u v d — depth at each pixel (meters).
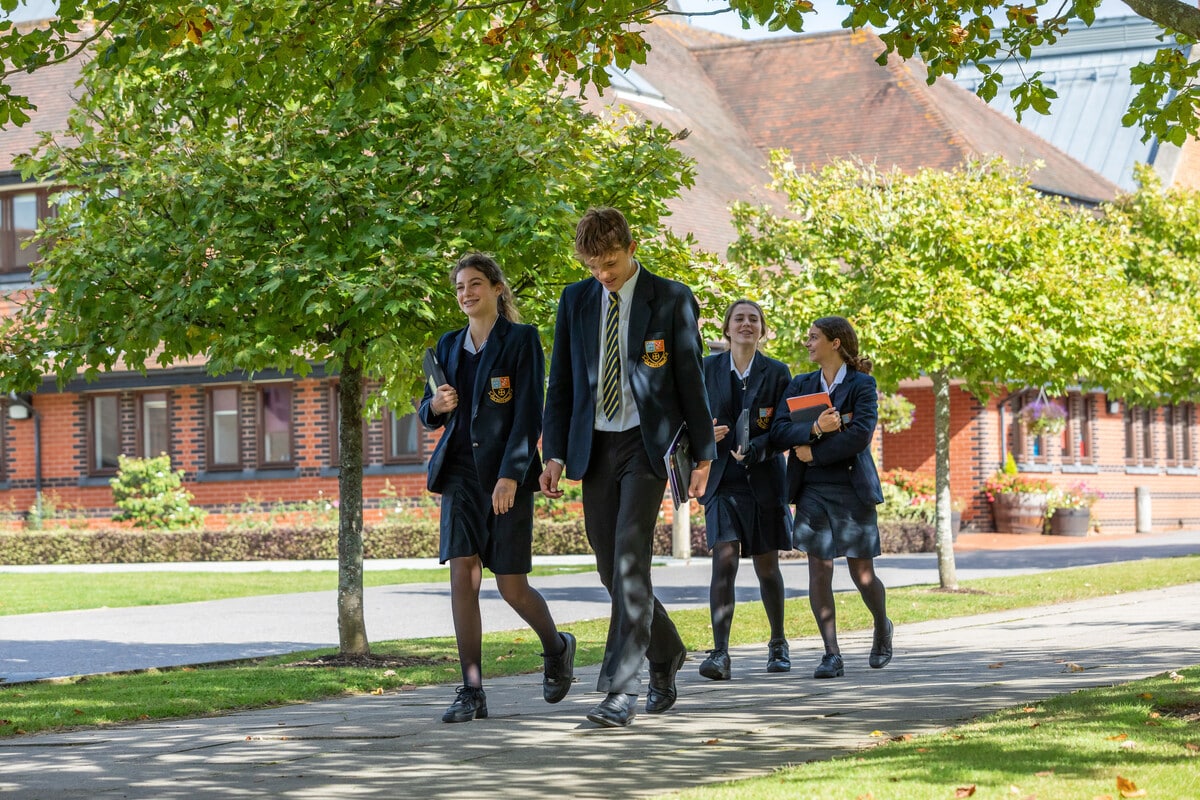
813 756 7.78
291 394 39.56
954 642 14.59
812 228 22.98
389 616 20.28
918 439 48.72
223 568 33.50
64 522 39.78
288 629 18.72
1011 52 11.93
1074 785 6.14
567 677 9.96
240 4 12.12
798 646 14.91
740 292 15.34
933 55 11.93
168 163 13.80
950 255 21.62
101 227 13.70
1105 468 52.44
